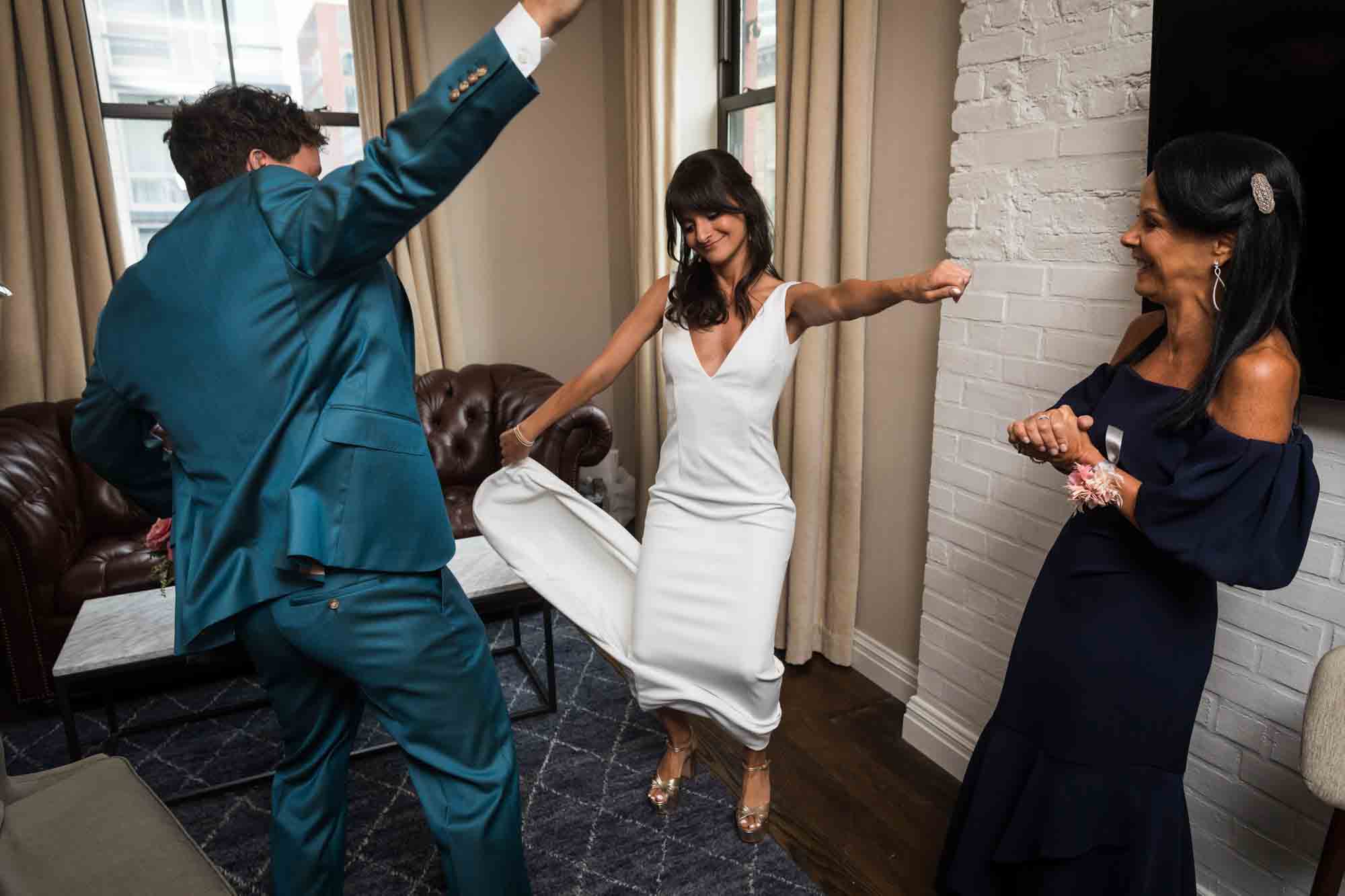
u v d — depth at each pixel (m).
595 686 2.86
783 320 1.82
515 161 4.19
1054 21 1.85
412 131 1.16
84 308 3.51
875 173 2.61
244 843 2.13
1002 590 2.16
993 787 1.64
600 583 2.16
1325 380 1.39
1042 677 1.55
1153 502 1.30
